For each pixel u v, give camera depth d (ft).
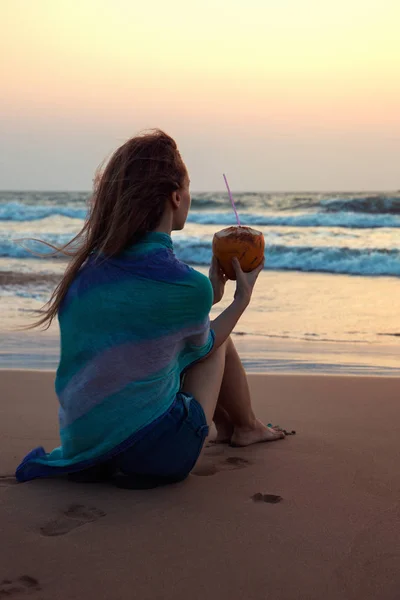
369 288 30.99
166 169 7.63
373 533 7.06
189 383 8.43
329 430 10.99
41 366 16.90
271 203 89.71
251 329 21.72
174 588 5.88
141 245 7.52
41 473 8.33
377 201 65.98
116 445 7.75
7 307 25.38
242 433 10.06
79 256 7.80
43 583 5.93
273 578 6.09
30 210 75.31
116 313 7.47
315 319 23.36
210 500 7.88
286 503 7.84
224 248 8.50
